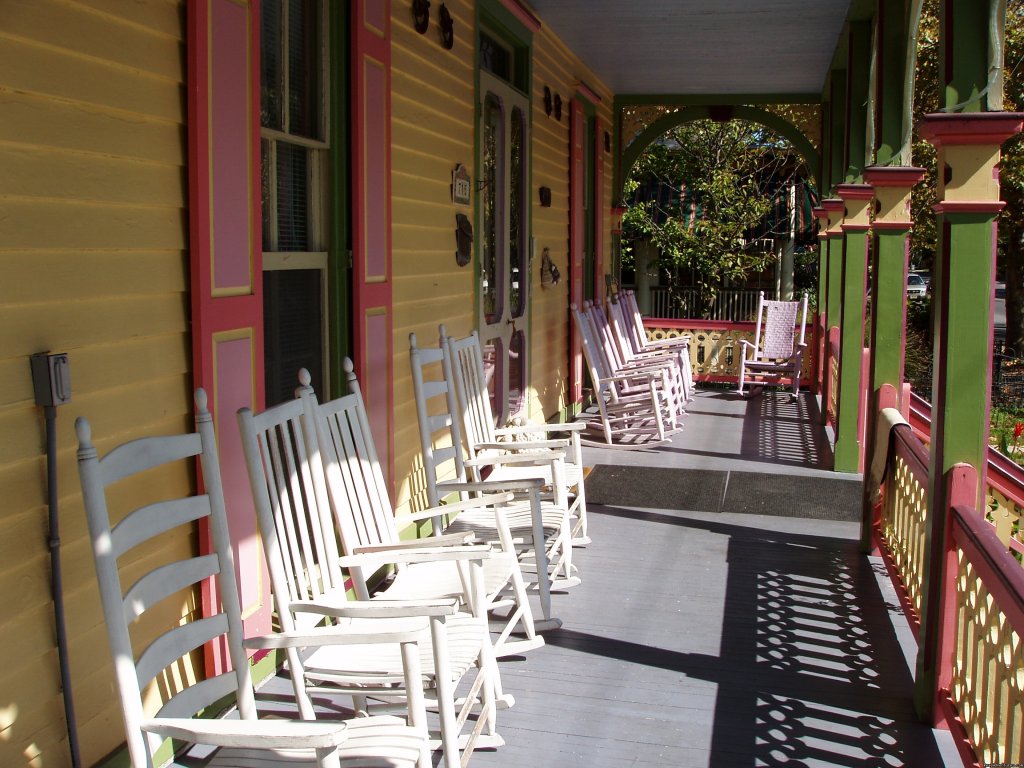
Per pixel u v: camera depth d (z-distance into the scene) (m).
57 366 2.23
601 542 5.07
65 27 2.29
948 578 3.10
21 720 2.21
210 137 2.81
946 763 2.92
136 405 2.59
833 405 8.62
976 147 2.97
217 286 2.87
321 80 3.80
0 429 2.13
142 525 2.06
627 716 3.17
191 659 2.88
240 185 2.99
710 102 10.37
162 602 2.73
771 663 3.60
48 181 2.25
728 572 4.62
